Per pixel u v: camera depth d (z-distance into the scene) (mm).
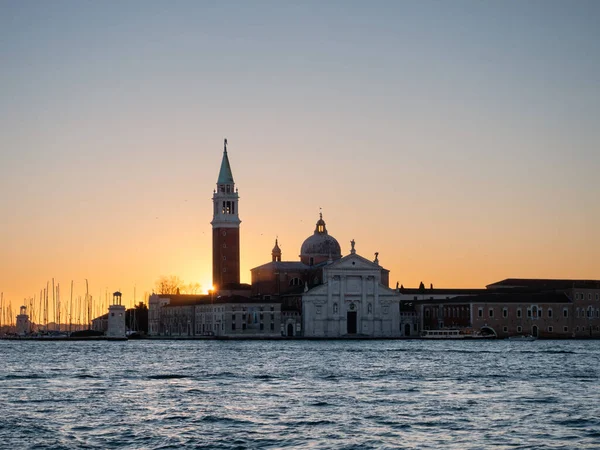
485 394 130250
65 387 141750
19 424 101625
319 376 162500
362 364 196000
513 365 191250
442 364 195375
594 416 107250
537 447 89312
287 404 118438
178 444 90688
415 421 103562
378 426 100188
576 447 89312
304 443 90938
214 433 96250
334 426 100188
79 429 98688
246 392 133500
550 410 112500
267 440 92438
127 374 168250
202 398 125375
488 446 89688
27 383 149125
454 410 112438
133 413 109938
